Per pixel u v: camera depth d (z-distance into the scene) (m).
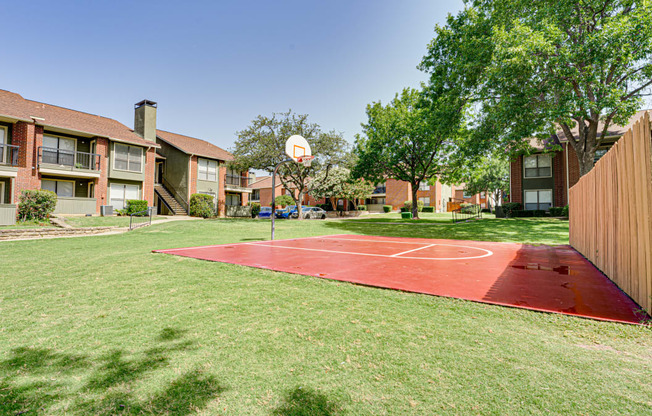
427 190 44.91
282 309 3.77
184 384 2.21
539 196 25.03
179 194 28.70
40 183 19.08
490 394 2.04
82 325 3.29
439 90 19.33
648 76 14.27
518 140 16.33
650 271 3.41
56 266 6.52
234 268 6.33
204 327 3.21
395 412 1.88
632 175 4.09
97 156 21.86
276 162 25.77
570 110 13.84
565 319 3.36
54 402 2.01
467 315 3.51
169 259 7.40
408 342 2.82
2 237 11.91
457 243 11.50
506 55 13.87
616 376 2.23
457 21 18.59
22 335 3.05
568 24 15.23
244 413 1.89
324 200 47.97
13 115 17.50
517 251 9.06
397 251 9.10
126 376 2.31
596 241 6.43
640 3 13.90
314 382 2.21
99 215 21.25
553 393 2.04
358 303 3.99
